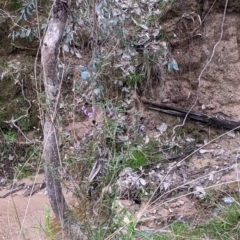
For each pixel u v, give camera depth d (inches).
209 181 157.5
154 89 184.5
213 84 185.8
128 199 153.7
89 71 128.3
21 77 184.9
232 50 184.9
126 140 153.3
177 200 151.3
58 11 112.9
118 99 173.9
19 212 152.7
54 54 114.4
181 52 185.3
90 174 120.1
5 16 185.3
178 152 175.0
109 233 115.8
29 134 184.1
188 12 183.5
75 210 127.7
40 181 173.0
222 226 133.5
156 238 128.9
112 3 151.3
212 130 181.6
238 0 182.2
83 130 158.2
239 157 168.2
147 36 175.9
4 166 179.9
